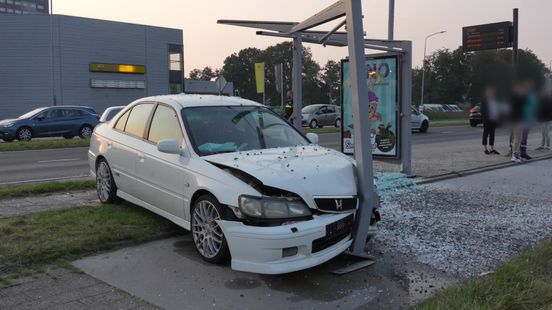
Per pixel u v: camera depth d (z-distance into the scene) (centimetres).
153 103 624
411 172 1037
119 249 520
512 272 431
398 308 395
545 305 372
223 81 1969
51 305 383
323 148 580
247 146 545
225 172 469
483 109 1433
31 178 1049
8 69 4066
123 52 4497
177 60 4972
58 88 4144
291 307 393
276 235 417
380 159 1023
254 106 626
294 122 884
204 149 520
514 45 1333
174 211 533
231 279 446
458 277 461
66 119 2294
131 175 616
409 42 952
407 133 984
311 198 444
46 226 566
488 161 1271
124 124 671
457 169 1105
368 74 1008
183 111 564
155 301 397
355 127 500
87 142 1969
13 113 4100
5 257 464
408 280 454
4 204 702
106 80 4400
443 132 2858
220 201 451
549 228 628
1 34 4028
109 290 416
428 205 754
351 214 478
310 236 430
